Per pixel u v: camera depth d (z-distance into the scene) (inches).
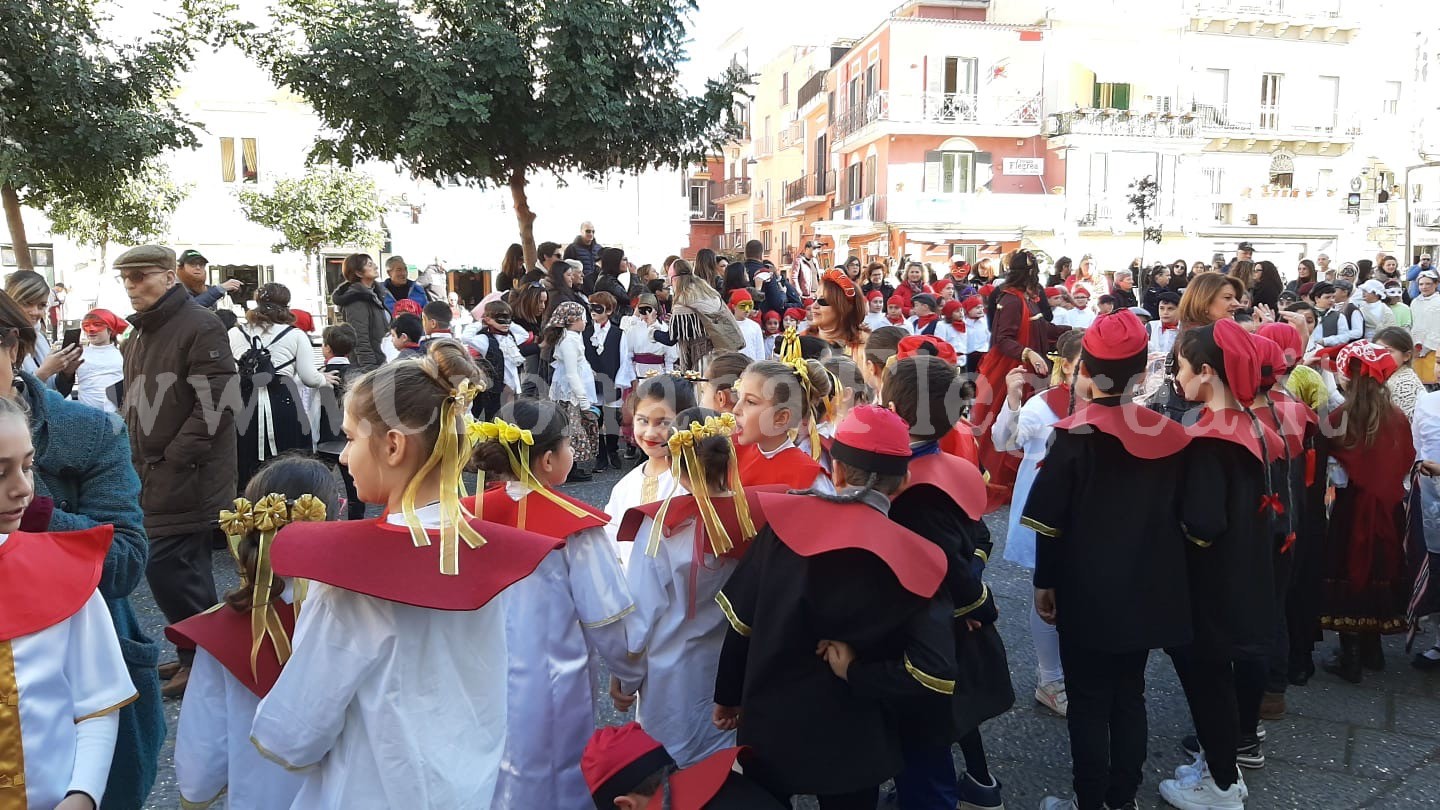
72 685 71.1
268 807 81.4
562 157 342.6
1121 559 109.0
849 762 89.1
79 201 377.7
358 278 291.4
